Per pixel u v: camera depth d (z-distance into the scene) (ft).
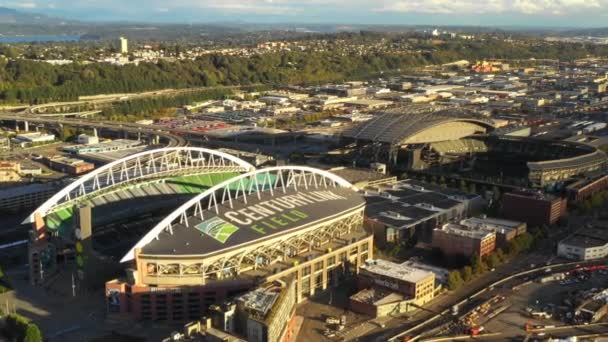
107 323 606.96
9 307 636.48
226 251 628.69
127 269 618.44
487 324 603.67
